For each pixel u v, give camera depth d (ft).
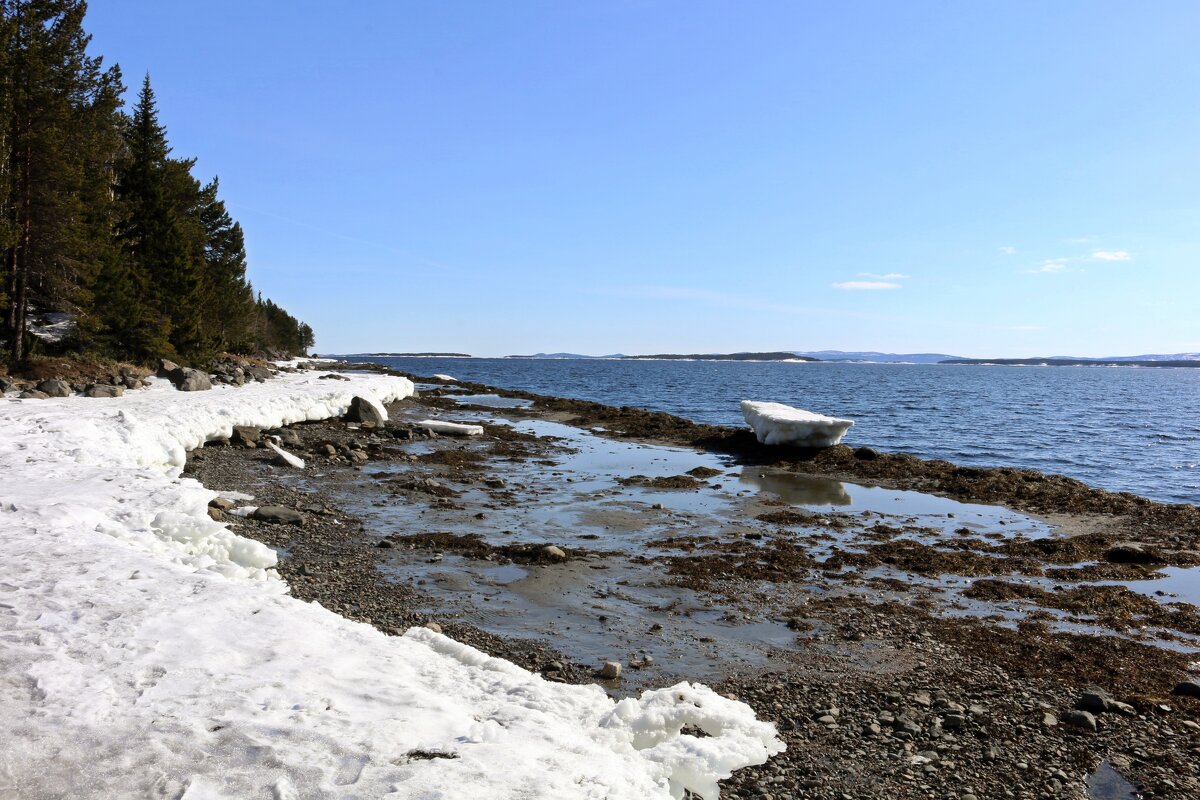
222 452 70.90
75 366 97.09
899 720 24.52
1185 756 22.81
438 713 17.80
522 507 57.36
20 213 92.17
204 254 180.75
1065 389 330.34
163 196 134.51
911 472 76.28
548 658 28.94
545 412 140.56
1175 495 78.33
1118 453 110.52
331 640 22.36
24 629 20.12
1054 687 27.84
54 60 95.40
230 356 173.88
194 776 13.79
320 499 55.36
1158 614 36.29
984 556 46.68
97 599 22.97
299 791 13.50
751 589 39.14
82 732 15.03
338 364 324.19
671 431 107.14
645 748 19.88
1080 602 37.83
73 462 46.93
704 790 18.28
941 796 20.30
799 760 21.86
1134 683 28.30
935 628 33.88
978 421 159.53
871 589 39.70
